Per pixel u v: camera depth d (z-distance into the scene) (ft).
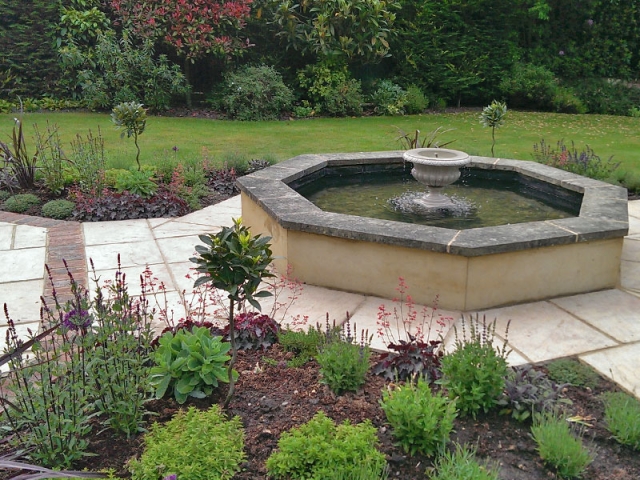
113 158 23.94
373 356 10.61
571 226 13.14
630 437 8.20
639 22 51.93
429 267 12.42
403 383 9.49
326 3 41.39
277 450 7.84
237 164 25.00
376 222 13.47
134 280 13.99
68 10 39.42
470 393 8.71
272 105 41.04
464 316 12.15
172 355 9.19
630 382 9.85
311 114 42.83
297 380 9.64
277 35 42.96
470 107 50.39
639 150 32.32
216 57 42.06
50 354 10.06
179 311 12.48
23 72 40.52
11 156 21.30
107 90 40.50
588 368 10.20
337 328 10.27
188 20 39.14
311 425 7.98
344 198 18.72
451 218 16.65
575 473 7.59
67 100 41.24
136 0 39.14
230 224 18.30
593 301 12.93
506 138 35.63
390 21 42.75
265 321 11.05
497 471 7.43
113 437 8.28
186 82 41.29
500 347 10.94
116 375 8.20
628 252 16.06
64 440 7.69
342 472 7.30
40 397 7.93
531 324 11.83
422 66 48.06
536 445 8.20
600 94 50.67
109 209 18.86
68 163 22.85
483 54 48.91
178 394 8.91
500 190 19.89
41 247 16.19
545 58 51.98
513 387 8.82
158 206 19.27
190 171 22.76
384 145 32.12
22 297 13.06
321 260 13.58
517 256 12.38
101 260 15.25
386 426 8.49
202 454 7.46
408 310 12.45
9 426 7.91
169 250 16.03
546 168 19.83
